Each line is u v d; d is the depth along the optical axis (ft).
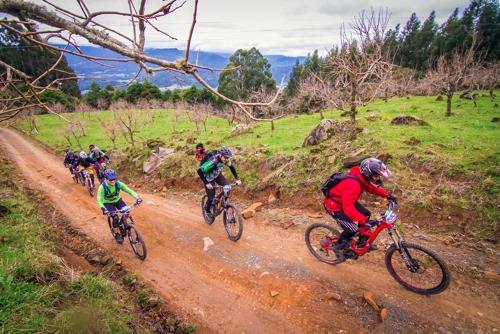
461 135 33.88
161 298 16.42
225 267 18.70
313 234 20.89
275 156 34.30
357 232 15.08
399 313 13.35
